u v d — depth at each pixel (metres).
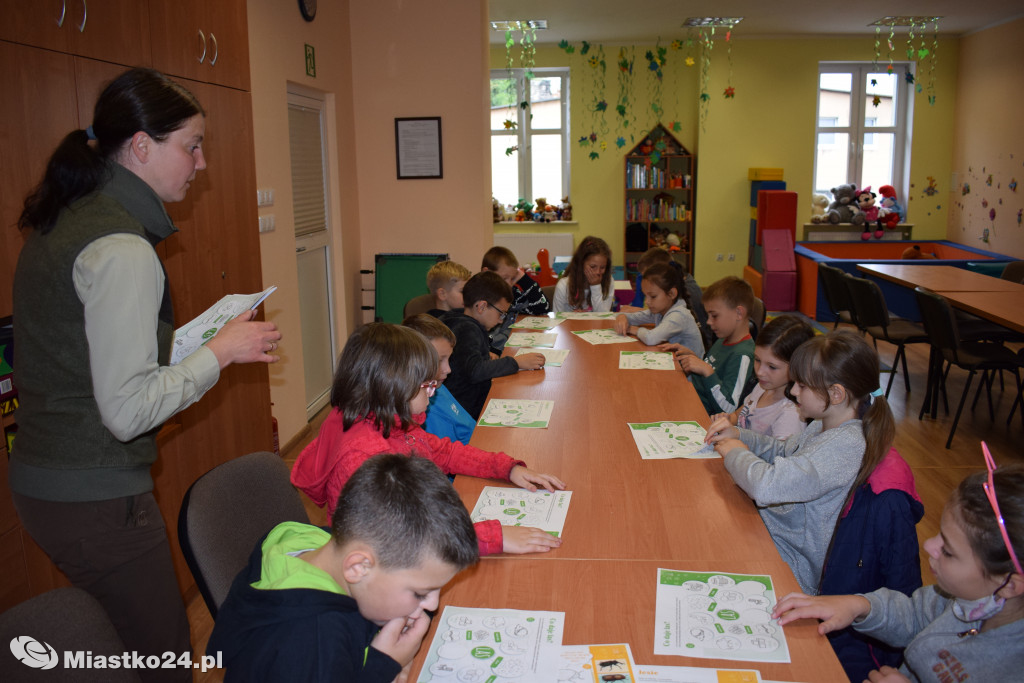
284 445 4.25
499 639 1.16
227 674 0.99
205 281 2.62
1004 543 1.06
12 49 1.79
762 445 1.88
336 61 5.04
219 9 2.68
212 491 1.44
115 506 1.48
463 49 5.28
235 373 2.87
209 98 2.63
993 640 1.15
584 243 4.24
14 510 1.80
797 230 9.48
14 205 1.80
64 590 1.05
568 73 9.53
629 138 9.59
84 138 1.45
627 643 1.15
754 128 9.34
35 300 1.40
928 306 4.48
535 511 1.61
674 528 1.53
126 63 2.18
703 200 9.52
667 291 3.29
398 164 5.45
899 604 1.33
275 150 4.06
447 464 1.80
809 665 1.10
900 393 5.25
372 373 1.53
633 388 2.57
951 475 3.81
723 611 1.23
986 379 4.97
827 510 1.62
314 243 4.83
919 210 9.55
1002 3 7.35
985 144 8.62
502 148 9.85
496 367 2.72
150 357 1.40
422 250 5.55
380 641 1.05
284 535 1.15
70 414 1.42
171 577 1.62
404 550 0.97
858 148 9.66
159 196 1.54
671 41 9.27
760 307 3.78
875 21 8.24
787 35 9.08
